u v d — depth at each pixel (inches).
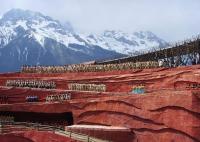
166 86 3946.9
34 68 5177.2
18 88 4638.3
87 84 4387.3
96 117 3641.7
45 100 4414.4
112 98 3567.9
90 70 4889.3
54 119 4057.6
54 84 4658.0
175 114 3142.2
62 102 3927.2
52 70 5083.7
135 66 4685.0
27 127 3380.9
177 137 3110.2
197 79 3639.3
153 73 4271.7
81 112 3762.3
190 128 3041.3
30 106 4077.3
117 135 3344.0
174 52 5034.5
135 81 4247.0
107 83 4424.2
